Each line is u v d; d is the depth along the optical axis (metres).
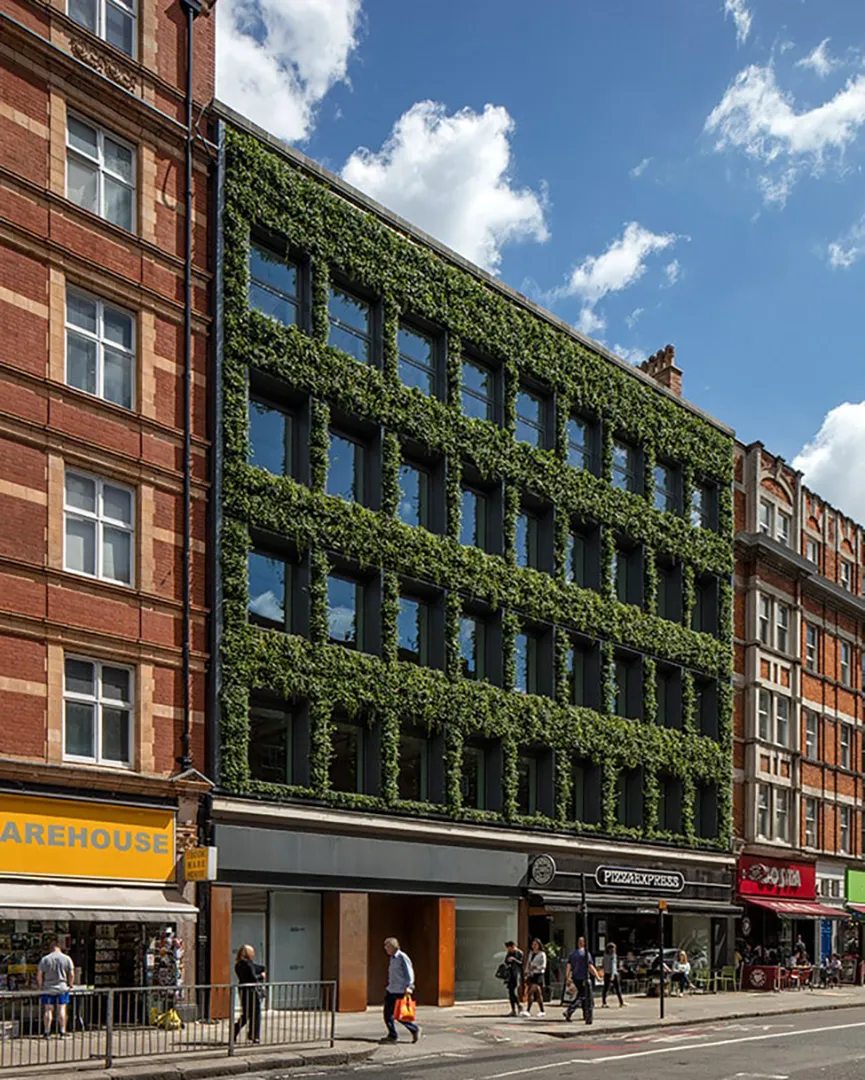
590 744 38.38
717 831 44.38
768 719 48.94
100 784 23.70
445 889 32.56
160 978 24.09
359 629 31.73
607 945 34.78
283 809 27.73
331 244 31.33
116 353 25.88
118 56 26.47
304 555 29.73
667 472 45.19
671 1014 31.23
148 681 25.08
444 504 34.09
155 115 27.03
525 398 38.50
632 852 39.62
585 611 38.91
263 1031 20.17
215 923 25.83
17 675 22.64
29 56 24.61
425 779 33.19
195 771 25.39
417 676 32.22
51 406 24.03
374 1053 20.89
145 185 26.80
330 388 30.64
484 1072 18.31
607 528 40.62
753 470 49.97
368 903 31.23
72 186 25.41
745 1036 25.95
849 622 56.56
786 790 49.81
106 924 23.83
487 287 36.84
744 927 45.84
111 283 25.59
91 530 24.70
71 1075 16.47
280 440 30.19
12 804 22.11
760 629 49.31
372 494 32.16
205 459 27.31
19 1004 16.91
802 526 53.34
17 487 23.17
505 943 33.75
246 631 27.42
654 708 41.88
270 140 29.95
